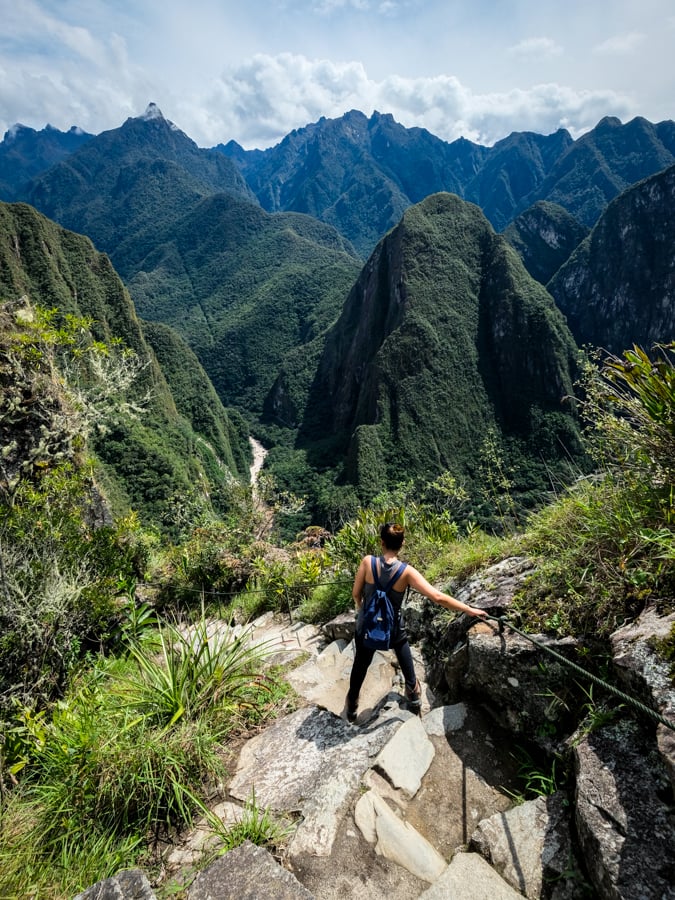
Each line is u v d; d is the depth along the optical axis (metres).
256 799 2.42
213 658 3.39
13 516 4.12
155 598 7.32
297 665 4.09
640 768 1.89
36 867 2.11
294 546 8.22
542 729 2.47
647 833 1.68
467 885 1.83
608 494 3.29
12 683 3.46
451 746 2.62
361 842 2.06
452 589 3.89
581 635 2.51
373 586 2.93
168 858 2.16
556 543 3.29
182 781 2.51
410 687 2.98
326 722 2.97
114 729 2.75
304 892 1.77
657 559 2.55
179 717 2.97
